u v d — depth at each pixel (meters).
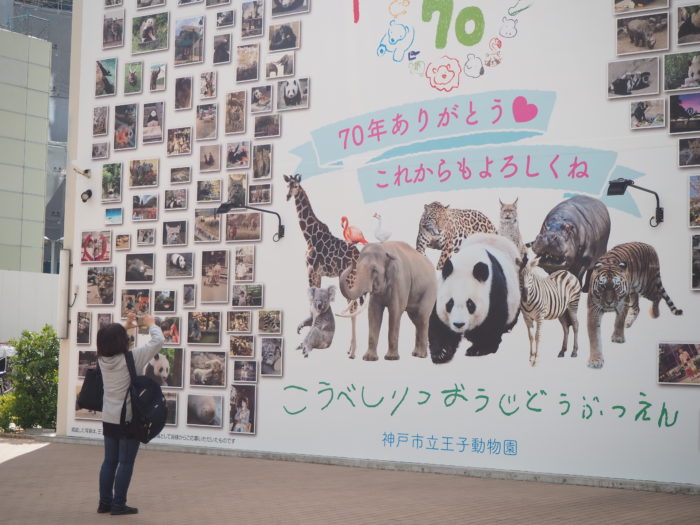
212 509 9.11
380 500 9.90
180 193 15.21
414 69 13.34
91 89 16.34
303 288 13.95
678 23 11.49
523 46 12.52
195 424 14.67
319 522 8.41
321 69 14.12
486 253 12.53
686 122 11.34
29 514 8.72
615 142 11.79
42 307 36.22
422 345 12.90
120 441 8.72
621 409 11.46
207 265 14.81
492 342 12.38
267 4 14.66
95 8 16.44
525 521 8.60
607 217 11.76
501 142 12.58
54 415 17.52
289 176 14.24
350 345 13.47
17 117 39.81
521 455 12.04
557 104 12.22
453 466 12.46
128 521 8.34
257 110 14.60
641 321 11.44
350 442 13.32
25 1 47.44
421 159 13.16
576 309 11.84
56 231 45.72
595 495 10.55
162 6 15.71
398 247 13.22
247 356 14.30
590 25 12.05
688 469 10.99
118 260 15.75
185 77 15.34
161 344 8.80
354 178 13.68
